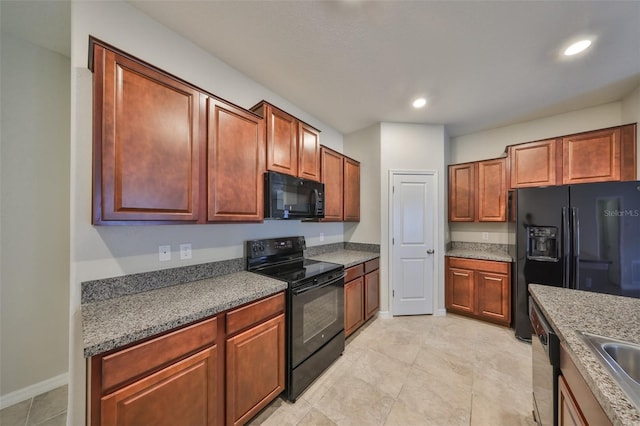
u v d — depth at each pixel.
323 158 2.69
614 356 0.88
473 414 1.60
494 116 3.01
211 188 1.55
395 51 1.84
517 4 1.42
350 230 3.49
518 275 2.57
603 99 2.58
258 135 1.86
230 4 1.44
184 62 1.73
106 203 1.14
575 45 1.76
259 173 1.86
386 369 2.07
